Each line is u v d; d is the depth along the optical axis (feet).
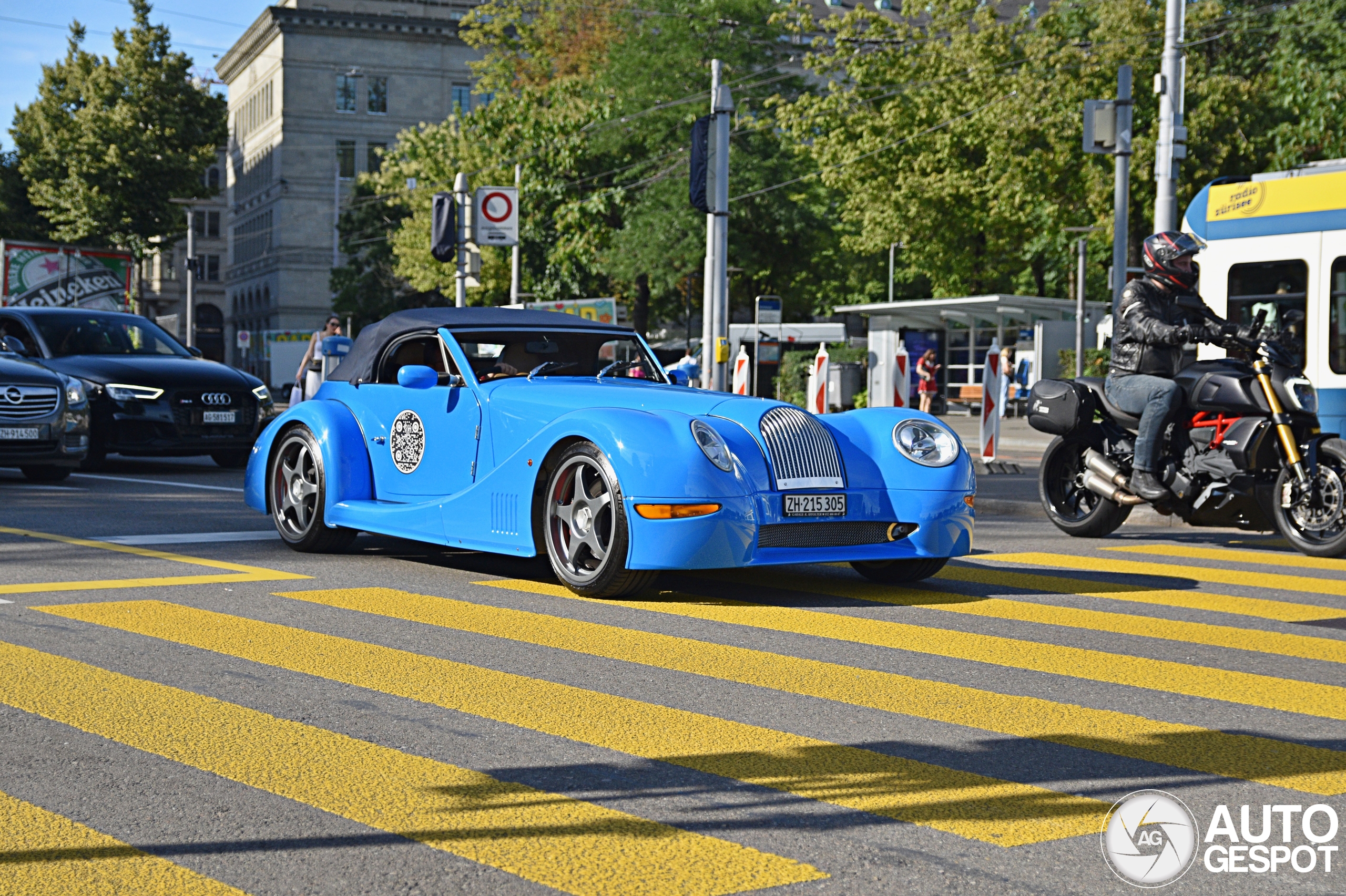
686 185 147.64
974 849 10.36
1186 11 113.80
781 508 20.90
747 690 15.43
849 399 100.07
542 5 184.85
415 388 24.59
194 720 13.79
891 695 15.25
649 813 11.09
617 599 21.40
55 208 188.24
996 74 129.18
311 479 26.61
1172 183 57.06
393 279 232.32
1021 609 21.38
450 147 171.22
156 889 9.37
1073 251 130.31
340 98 280.31
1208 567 26.96
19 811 10.98
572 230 152.56
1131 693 15.57
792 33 147.74
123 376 46.68
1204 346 44.73
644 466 20.45
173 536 29.07
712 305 59.16
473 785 11.80
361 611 20.16
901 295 189.26
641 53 153.69
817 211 155.43
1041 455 71.87
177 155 188.65
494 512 22.72
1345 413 40.91
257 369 299.58
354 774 12.08
